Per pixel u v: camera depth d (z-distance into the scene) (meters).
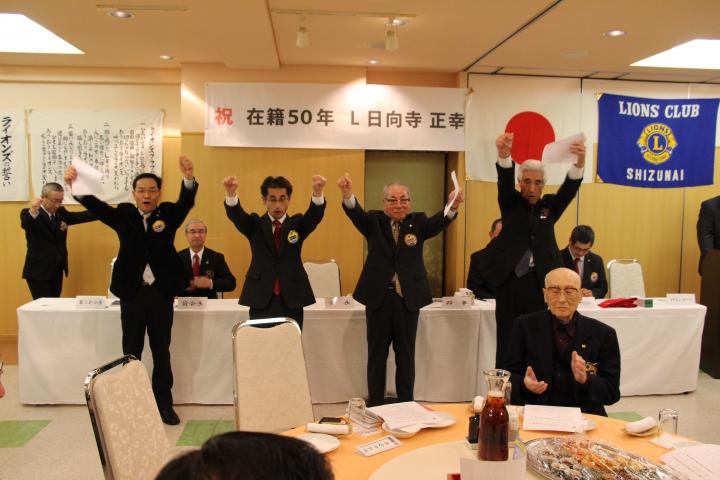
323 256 5.40
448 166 5.76
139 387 1.81
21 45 4.85
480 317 3.93
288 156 5.31
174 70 5.47
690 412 3.86
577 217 5.67
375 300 3.40
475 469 1.26
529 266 3.32
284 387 2.35
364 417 1.92
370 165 5.71
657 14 3.72
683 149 5.71
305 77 5.29
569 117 5.58
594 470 1.51
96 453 3.12
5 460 3.03
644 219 5.75
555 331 2.44
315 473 0.66
